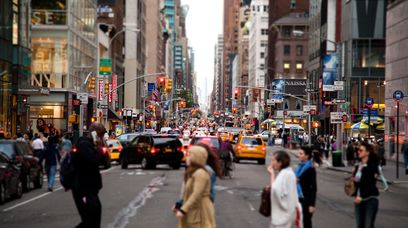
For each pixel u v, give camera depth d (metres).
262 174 33.16
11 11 44.88
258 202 19.94
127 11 113.94
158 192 22.78
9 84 44.69
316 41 92.69
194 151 8.76
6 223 15.20
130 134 46.44
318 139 56.62
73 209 17.92
